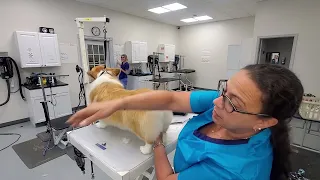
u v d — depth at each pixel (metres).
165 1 4.54
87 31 4.82
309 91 4.05
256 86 0.43
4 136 3.12
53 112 3.71
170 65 7.73
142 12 5.62
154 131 0.84
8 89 3.57
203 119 0.69
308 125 2.87
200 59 7.67
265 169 0.50
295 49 4.13
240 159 0.48
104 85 1.08
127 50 5.86
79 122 0.59
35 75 3.60
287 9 4.12
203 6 4.95
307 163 2.22
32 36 3.54
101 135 1.11
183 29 8.00
